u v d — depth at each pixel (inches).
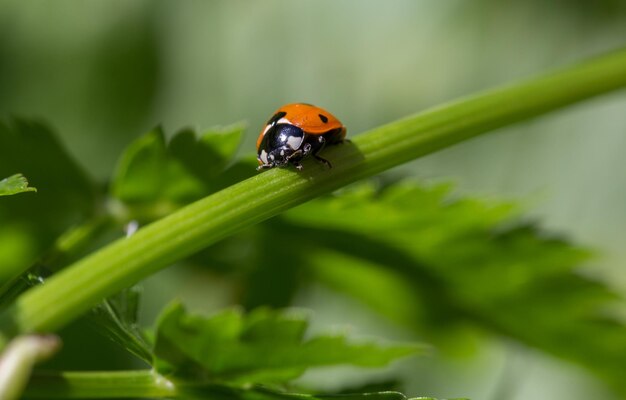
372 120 8.2
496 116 5.1
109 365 6.0
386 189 5.4
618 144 7.9
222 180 5.4
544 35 8.3
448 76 8.2
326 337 4.8
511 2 8.3
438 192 5.4
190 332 4.6
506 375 6.9
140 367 6.0
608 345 6.0
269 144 5.0
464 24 8.4
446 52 8.3
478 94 5.1
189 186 5.4
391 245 5.7
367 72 8.2
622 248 7.6
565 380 7.1
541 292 5.8
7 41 7.8
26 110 7.7
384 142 4.8
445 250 5.7
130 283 4.4
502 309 5.9
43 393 4.4
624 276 7.5
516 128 7.9
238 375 4.7
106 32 8.0
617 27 8.2
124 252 4.4
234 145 5.3
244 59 8.2
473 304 5.9
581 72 5.3
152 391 4.6
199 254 6.0
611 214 7.9
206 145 5.3
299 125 4.9
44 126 5.4
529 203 5.5
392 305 6.1
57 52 7.8
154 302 6.4
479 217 5.5
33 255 5.6
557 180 7.9
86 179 5.5
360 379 6.7
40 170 5.4
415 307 6.1
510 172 7.9
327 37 8.3
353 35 8.3
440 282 5.9
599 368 6.1
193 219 4.5
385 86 8.2
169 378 4.6
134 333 4.7
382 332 6.6
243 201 4.6
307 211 5.5
